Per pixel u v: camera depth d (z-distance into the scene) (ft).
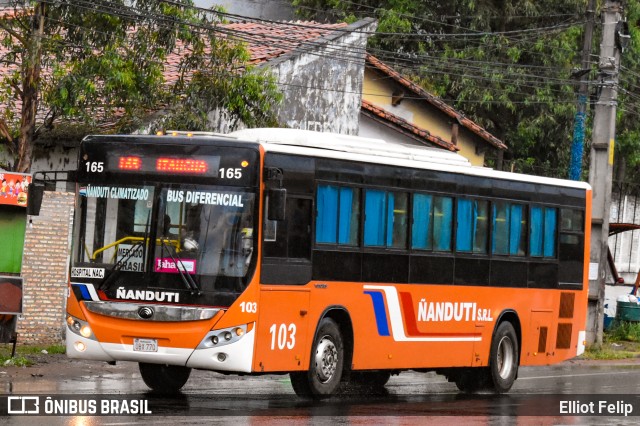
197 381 73.51
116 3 84.94
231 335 58.03
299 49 112.37
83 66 83.82
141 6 86.63
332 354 64.18
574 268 85.61
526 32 158.71
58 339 84.02
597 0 158.71
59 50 83.61
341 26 122.62
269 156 60.18
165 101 90.43
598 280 118.83
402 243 69.36
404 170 69.56
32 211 66.03
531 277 81.00
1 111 95.76
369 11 160.76
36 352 80.23
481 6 157.99
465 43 158.61
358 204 66.03
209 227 58.75
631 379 91.76
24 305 82.33
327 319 63.87
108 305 59.31
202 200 59.00
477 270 75.56
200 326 58.03
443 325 72.49
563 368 103.76
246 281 58.49
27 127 83.30
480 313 75.82
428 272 71.26
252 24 132.87
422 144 132.26
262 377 78.48
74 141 93.50
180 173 59.36
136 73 86.69
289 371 61.11
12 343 81.15
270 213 58.59
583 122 122.93
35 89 83.46
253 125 92.84
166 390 65.67
